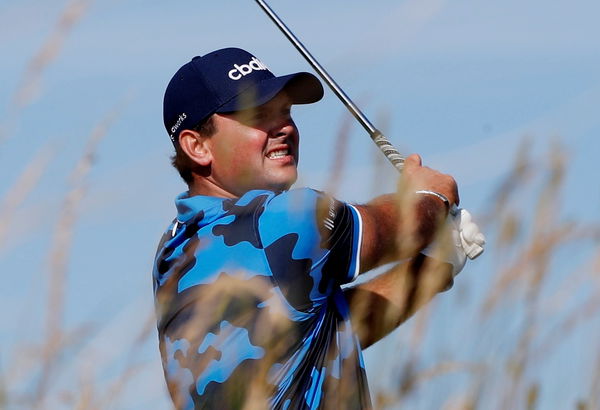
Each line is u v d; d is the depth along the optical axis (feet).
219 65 37.96
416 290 31.65
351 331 32.07
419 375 20.03
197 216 33.12
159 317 32.32
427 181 34.06
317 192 31.76
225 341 30.01
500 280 20.57
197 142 38.24
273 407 29.68
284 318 30.53
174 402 30.81
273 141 38.01
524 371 20.25
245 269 31.27
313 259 31.19
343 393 31.17
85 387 18.94
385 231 32.12
